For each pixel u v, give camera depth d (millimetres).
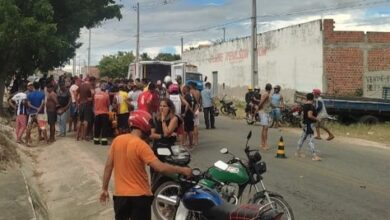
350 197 10242
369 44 32750
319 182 11648
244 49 44594
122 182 6047
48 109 18406
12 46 25734
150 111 14422
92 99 18344
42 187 12594
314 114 15102
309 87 33906
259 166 7781
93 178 12039
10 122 24016
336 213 9039
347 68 32594
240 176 7566
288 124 25219
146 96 14453
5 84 31859
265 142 16562
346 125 25281
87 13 31562
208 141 18562
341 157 15492
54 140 18500
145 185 6078
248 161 7820
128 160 6000
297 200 9930
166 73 29656
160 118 10422
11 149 13875
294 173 12672
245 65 44562
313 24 33250
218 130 22578
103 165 13695
